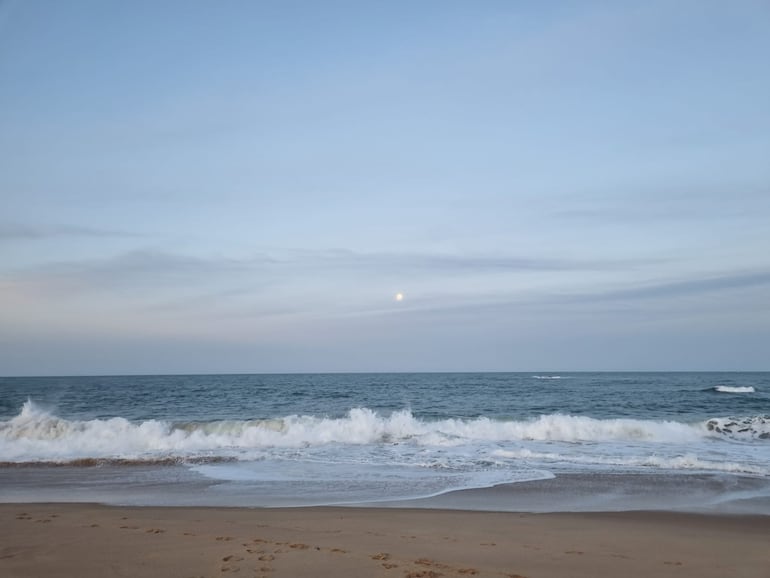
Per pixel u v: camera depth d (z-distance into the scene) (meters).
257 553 6.64
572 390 50.62
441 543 7.41
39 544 7.09
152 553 6.65
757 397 39.00
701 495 11.16
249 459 15.01
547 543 7.57
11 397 41.44
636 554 7.11
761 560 6.92
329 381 83.06
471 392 47.88
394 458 15.07
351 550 6.88
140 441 17.03
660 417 25.70
